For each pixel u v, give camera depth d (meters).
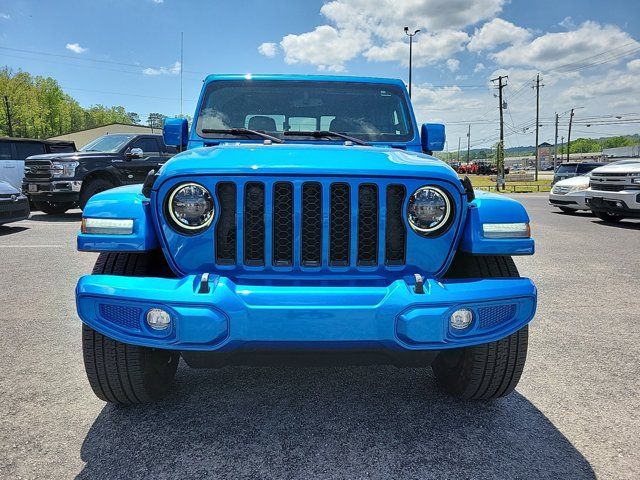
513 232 2.59
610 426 2.81
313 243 2.50
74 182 11.87
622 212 12.18
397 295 2.34
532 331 4.46
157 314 2.33
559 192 15.52
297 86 3.91
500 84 42.03
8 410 2.94
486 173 80.12
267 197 2.45
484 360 2.77
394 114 3.91
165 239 2.50
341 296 2.32
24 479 2.29
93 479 2.29
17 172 14.53
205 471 2.36
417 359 2.53
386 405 3.04
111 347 2.65
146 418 2.86
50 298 5.38
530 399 3.14
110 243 2.51
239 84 3.89
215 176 2.44
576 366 3.67
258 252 2.50
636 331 4.47
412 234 2.52
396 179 2.50
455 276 2.92
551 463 2.45
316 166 2.45
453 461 2.45
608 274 6.91
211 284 2.32
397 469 2.39
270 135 3.70
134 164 12.96
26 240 9.30
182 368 3.58
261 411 2.95
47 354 3.81
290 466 2.40
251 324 2.28
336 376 3.46
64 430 2.72
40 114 78.25
